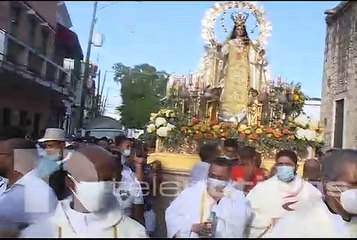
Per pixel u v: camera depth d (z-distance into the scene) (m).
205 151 4.12
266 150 7.66
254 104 9.52
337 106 12.15
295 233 2.63
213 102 9.03
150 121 7.06
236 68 9.54
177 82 7.94
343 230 2.81
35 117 3.83
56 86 3.70
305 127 8.45
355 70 11.31
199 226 3.10
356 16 10.69
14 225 3.03
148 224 3.57
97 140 5.43
